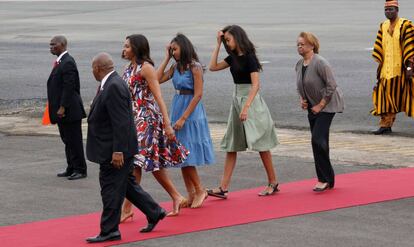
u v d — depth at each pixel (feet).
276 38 190.80
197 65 65.41
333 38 187.11
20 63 166.50
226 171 68.74
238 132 68.59
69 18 264.31
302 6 283.38
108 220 56.85
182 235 57.93
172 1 329.31
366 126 101.50
